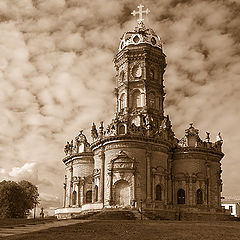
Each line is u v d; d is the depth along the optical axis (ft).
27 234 98.12
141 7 289.33
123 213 200.85
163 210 221.87
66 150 292.61
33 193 317.42
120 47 278.05
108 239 86.84
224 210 252.42
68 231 108.47
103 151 236.84
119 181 224.12
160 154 236.02
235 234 103.35
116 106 269.23
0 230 112.78
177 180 250.16
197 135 257.34
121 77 270.46
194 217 234.99
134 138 227.61
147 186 225.15
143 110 254.88
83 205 241.76
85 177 269.85
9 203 278.05
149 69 266.16
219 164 261.65
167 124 254.27
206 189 248.52
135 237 91.71
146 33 273.95
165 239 88.02
